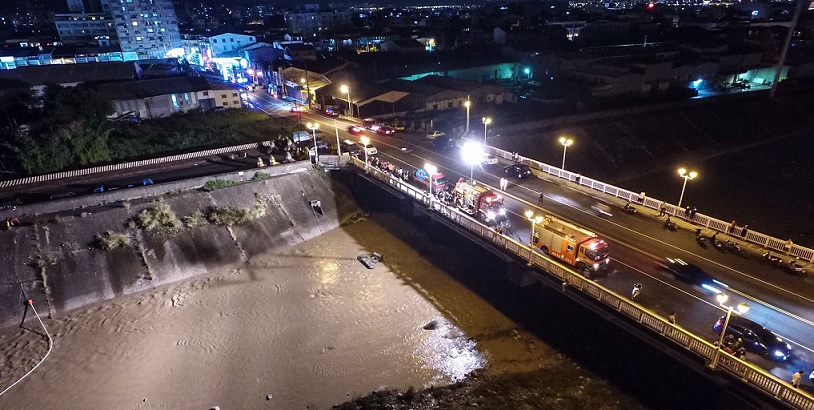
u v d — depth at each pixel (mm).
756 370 22375
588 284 29891
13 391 30109
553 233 34938
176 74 107125
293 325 35812
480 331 34531
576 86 96375
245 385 30406
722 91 105500
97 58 141375
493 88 88250
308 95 92312
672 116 84812
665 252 35562
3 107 66938
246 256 44750
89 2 196625
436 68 103188
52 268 38500
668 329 25719
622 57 110438
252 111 84812
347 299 38750
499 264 40594
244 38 144375
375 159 57500
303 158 57719
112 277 39531
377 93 83438
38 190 46969
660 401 27391
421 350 33031
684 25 183750
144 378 31000
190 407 28828
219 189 48250
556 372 30359
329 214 51875
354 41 165125
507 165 56125
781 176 71188
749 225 54281
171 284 40906
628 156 75188
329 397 29344
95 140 56812
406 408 28031
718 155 80562
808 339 26312
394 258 44531
